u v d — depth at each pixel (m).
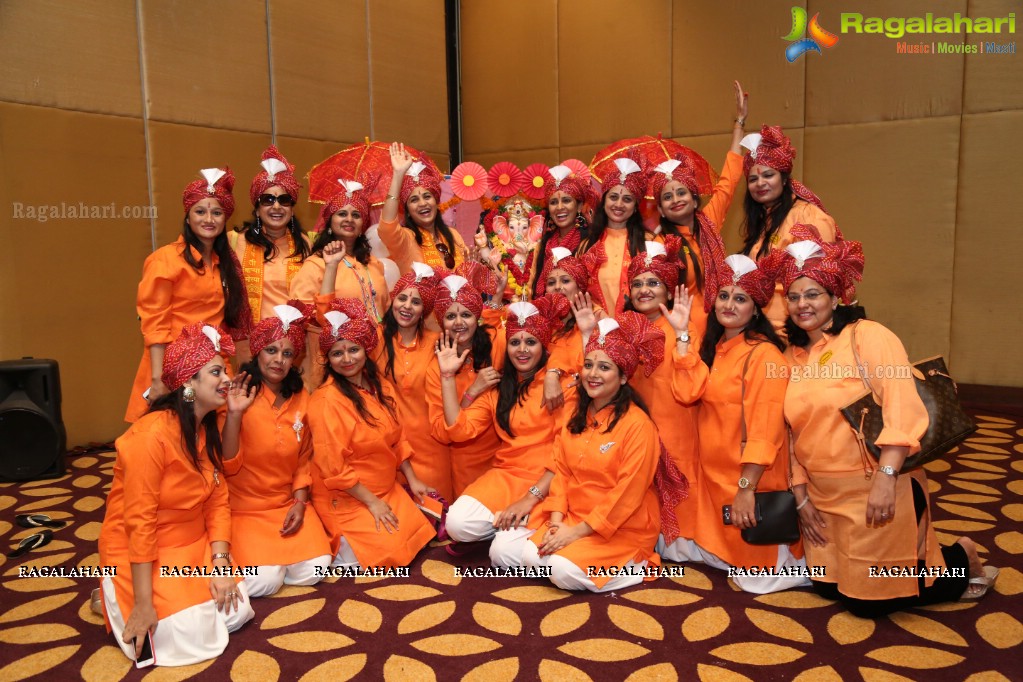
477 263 3.98
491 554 3.38
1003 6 6.15
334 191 4.72
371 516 3.41
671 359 3.39
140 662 2.59
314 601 3.11
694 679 2.47
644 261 3.38
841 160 6.85
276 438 3.25
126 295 5.57
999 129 6.25
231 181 3.73
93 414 5.47
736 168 4.51
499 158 8.77
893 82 6.59
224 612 2.78
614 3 7.80
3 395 4.71
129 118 5.47
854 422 2.74
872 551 2.81
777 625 2.83
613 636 2.76
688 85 7.48
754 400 3.05
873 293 6.87
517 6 8.40
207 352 2.71
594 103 8.05
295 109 6.69
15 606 3.10
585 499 3.23
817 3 6.80
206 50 5.93
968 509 3.96
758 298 3.13
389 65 7.66
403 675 2.52
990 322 6.46
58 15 5.04
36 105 4.98
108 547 2.79
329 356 3.40
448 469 3.96
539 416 3.57
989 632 2.74
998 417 5.86
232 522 3.25
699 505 3.38
